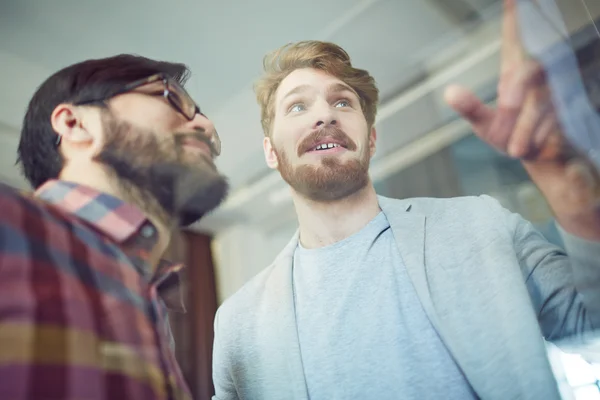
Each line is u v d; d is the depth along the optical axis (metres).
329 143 1.14
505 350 0.89
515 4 1.11
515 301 0.93
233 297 1.01
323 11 1.13
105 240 0.68
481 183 1.06
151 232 0.76
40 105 0.87
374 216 1.10
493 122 1.07
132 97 0.90
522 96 1.06
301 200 1.10
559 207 0.99
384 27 1.14
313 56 1.16
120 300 0.63
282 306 1.02
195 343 0.94
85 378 0.53
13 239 0.55
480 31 1.12
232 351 0.97
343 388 0.92
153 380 0.61
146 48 1.06
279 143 1.12
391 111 1.15
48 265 0.57
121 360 0.58
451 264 1.00
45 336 0.52
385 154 1.14
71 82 0.88
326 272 1.06
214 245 1.01
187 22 1.08
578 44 1.06
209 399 0.92
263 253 1.06
